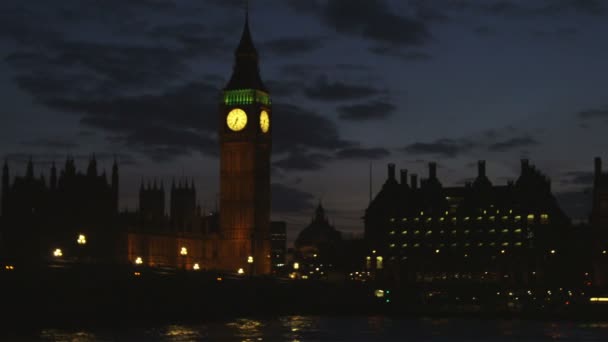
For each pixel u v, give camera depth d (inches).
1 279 5915.4
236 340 6190.9
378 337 6653.5
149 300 7509.8
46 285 6358.3
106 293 6988.2
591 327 7785.4
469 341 6368.1
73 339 5782.5
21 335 5935.0
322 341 6269.7
